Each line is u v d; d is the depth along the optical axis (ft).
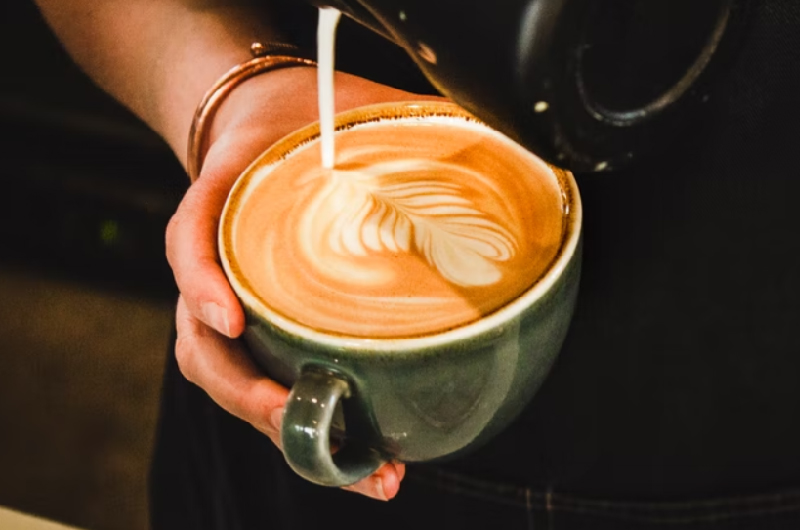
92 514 2.98
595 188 1.68
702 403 1.72
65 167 3.42
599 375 1.74
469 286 1.49
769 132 1.60
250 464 1.93
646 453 1.76
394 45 1.83
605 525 1.78
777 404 1.70
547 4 1.19
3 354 3.42
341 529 1.88
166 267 3.53
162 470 2.06
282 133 1.72
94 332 3.46
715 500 1.75
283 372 1.47
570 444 1.77
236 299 1.49
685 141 1.62
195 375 1.62
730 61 1.31
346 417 1.44
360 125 1.69
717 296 1.68
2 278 3.61
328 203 1.61
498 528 1.81
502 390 1.45
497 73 1.22
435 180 1.63
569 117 1.24
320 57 1.58
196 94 1.88
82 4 1.97
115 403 3.27
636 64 1.26
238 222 1.59
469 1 1.21
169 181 3.28
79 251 3.58
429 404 1.43
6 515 1.69
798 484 1.73
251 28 1.92
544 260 1.51
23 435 3.20
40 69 3.21
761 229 1.64
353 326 1.45
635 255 1.69
